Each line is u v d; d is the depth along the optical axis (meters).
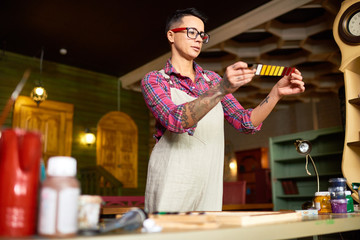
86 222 0.73
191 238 0.67
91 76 7.86
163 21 5.69
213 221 0.80
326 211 1.54
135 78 7.84
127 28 5.91
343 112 4.20
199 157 1.49
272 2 5.18
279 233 0.83
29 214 0.64
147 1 5.11
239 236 0.75
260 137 11.72
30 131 0.66
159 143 1.54
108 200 3.82
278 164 6.72
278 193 6.63
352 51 2.68
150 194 1.50
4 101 6.58
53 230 0.63
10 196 0.63
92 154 7.52
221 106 1.64
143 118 8.59
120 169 7.88
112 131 7.95
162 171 1.46
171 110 1.23
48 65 7.24
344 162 2.51
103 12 5.39
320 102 10.15
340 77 8.27
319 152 6.12
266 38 6.53
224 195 5.57
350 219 1.09
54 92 7.21
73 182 0.67
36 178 0.66
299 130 10.51
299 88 1.40
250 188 11.55
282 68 1.27
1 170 0.65
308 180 6.33
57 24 5.74
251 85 8.41
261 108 1.51
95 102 7.81
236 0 5.14
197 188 1.49
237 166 12.13
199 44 1.60
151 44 6.55
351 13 2.75
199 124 1.52
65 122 7.23
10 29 5.88
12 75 6.76
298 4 5.05
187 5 5.23
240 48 6.77
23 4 5.12
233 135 12.60
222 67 7.35
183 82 1.57
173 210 1.42
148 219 0.77
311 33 5.96
